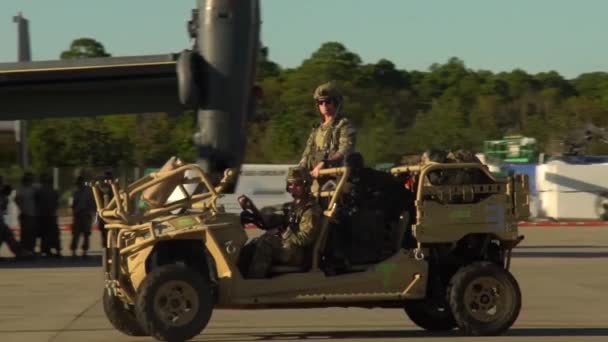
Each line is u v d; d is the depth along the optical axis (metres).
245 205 37.78
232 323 43.28
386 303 38.53
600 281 63.50
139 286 35.69
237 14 89.62
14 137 120.25
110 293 37.62
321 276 36.88
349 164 37.78
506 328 37.94
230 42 89.19
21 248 84.81
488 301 38.00
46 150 196.88
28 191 85.00
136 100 99.69
